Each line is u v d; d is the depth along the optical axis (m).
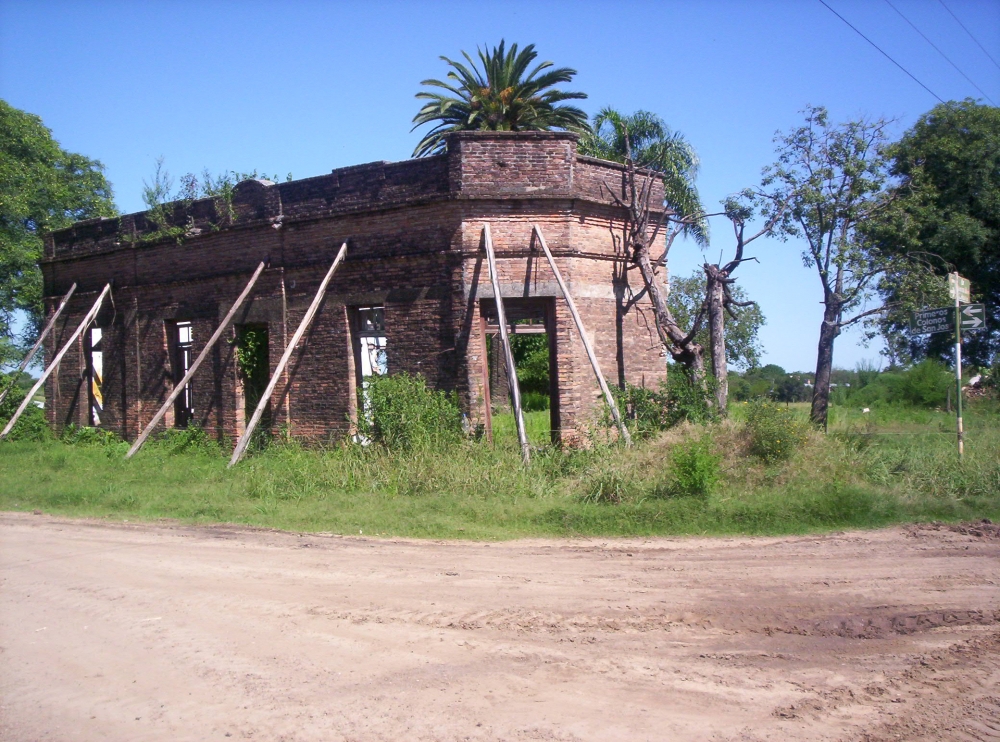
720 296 16.81
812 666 6.25
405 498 13.25
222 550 10.62
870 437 14.75
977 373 27.58
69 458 19.38
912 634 6.97
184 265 21.05
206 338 20.48
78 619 7.79
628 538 10.88
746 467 12.67
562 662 6.34
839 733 5.13
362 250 17.62
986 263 24.05
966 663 6.29
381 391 15.92
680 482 11.92
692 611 7.55
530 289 16.48
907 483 12.45
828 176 18.67
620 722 5.28
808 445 13.29
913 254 19.98
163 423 21.66
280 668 6.35
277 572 9.32
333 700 5.71
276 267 18.88
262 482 14.71
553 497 12.74
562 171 16.61
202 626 7.43
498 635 6.99
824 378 18.69
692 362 16.64
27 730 5.45
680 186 31.38
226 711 5.61
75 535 11.98
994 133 23.06
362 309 18.30
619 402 15.91
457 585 8.56
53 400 24.91
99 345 24.03
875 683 5.91
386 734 5.17
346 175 17.81
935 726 5.23
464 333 16.44
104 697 5.94
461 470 13.80
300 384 18.55
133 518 13.24
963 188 23.23
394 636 7.01
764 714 5.40
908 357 29.02
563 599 7.97
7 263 32.03
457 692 5.79
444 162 16.66
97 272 23.56
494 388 29.84
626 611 7.58
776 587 8.27
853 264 18.39
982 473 12.41
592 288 17.11
